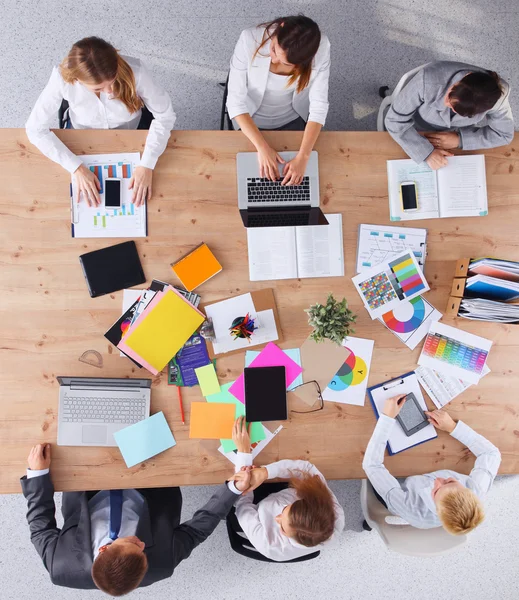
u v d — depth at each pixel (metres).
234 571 2.51
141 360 1.83
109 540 1.77
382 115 2.26
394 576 2.57
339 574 2.55
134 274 1.86
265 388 1.87
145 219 1.86
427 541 1.83
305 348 1.90
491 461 1.88
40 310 1.83
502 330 1.97
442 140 1.93
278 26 1.59
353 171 1.93
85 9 2.53
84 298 1.84
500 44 2.72
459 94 1.65
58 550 1.72
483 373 1.95
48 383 1.82
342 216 1.93
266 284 1.90
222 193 1.89
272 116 2.13
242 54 1.80
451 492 1.72
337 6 2.63
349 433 1.89
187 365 1.86
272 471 1.81
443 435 1.93
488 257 1.97
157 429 1.83
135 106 1.82
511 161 1.98
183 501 2.49
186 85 2.58
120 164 1.85
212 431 1.84
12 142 1.81
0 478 1.80
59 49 2.52
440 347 1.95
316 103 1.90
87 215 1.84
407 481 1.89
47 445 1.80
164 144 1.84
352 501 2.56
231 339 1.88
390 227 1.94
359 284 1.92
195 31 2.58
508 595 2.61
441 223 1.96
